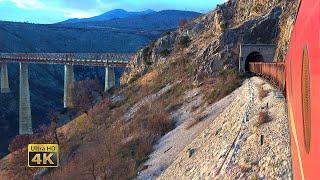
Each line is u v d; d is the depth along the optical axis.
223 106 50.75
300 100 10.90
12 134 196.25
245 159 23.52
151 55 114.31
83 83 133.38
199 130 46.09
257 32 80.06
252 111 32.94
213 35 97.88
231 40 80.44
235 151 26.06
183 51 100.38
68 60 148.25
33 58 159.88
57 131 98.56
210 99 60.25
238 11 96.38
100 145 63.06
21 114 158.12
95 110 96.56
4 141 187.62
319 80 7.11
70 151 73.50
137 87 100.31
